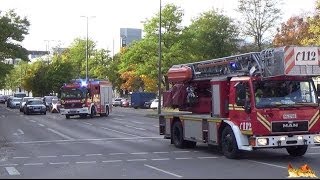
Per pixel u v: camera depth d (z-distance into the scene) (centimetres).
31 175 1280
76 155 1795
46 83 9181
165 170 1372
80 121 4053
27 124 3703
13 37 5719
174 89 2206
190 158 1677
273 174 1220
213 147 2038
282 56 1546
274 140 1547
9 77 12638
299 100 1582
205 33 5284
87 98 4541
